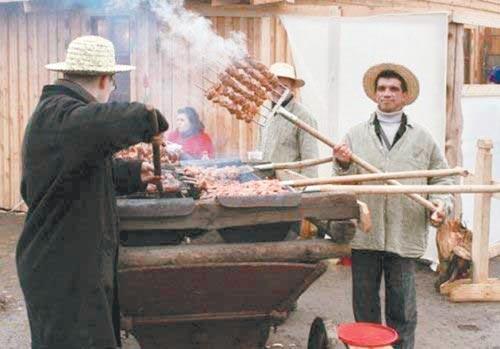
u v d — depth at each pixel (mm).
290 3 7773
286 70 5789
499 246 7859
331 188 3828
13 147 9750
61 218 3133
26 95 9547
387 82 4445
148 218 3443
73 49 3289
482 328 5652
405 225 4430
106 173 3207
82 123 2941
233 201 3475
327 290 6605
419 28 6848
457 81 6863
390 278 4527
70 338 3150
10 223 9227
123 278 3479
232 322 3908
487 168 6266
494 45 11117
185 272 3523
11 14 9523
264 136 5965
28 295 3207
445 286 6434
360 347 3645
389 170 4461
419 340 5383
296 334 5438
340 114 7367
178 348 3928
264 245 3582
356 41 7227
